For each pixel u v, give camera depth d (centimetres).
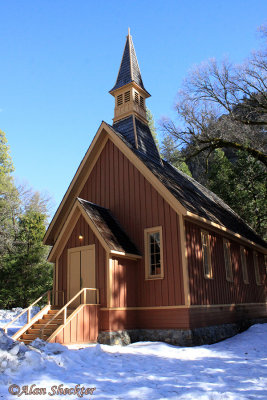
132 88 1775
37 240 3008
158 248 1321
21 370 629
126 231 1404
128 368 749
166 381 641
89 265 1290
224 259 1600
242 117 2467
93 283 1255
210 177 3450
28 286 2848
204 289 1323
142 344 1139
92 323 1153
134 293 1293
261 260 2206
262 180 3175
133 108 1736
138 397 532
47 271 2962
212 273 1427
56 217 1593
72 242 1369
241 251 1889
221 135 2450
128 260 1302
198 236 1373
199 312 1248
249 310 1767
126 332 1204
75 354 804
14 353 675
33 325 1209
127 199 1441
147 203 1376
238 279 1722
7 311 2380
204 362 850
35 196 3753
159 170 1579
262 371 739
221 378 662
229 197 3228
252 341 1184
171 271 1249
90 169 1611
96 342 1145
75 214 1371
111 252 1200
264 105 2328
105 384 605
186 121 2527
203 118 2492
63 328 1051
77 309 1116
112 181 1515
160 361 850
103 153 1582
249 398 532
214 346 1127
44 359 704
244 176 3253
